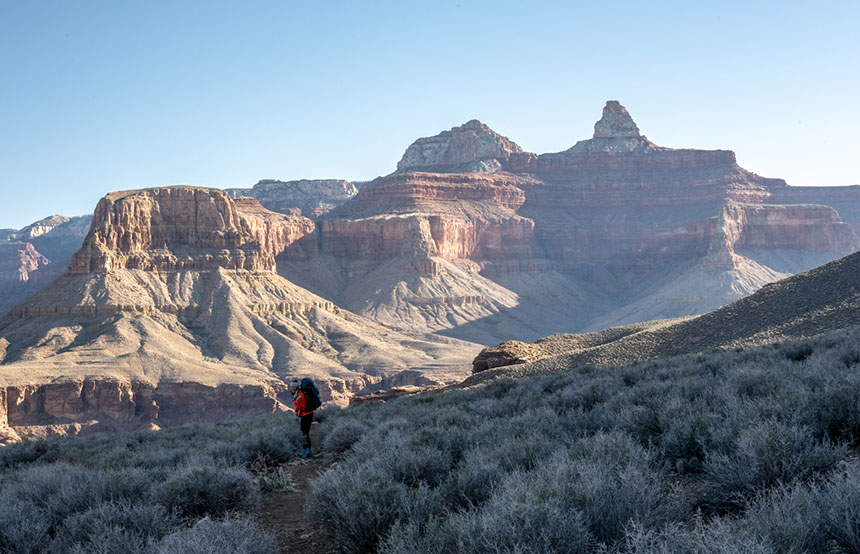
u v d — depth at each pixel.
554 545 4.59
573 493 5.27
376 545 6.18
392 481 7.22
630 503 5.21
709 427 7.86
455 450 9.88
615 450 6.93
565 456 6.80
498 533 4.71
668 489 6.84
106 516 7.16
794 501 4.60
